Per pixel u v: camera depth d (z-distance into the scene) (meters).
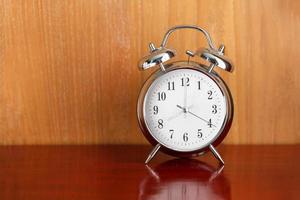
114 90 0.90
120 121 0.91
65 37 0.90
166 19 0.89
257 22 0.88
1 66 0.91
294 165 0.80
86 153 0.87
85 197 0.68
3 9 0.90
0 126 0.92
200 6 0.88
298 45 0.88
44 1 0.89
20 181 0.74
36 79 0.91
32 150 0.89
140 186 0.72
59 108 0.91
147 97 0.79
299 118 0.90
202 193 0.70
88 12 0.89
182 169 0.79
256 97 0.90
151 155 0.81
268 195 0.69
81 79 0.90
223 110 0.79
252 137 0.91
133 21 0.89
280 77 0.89
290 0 0.88
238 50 0.89
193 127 0.80
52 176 0.76
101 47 0.90
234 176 0.76
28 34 0.90
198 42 0.89
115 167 0.80
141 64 0.76
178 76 0.79
